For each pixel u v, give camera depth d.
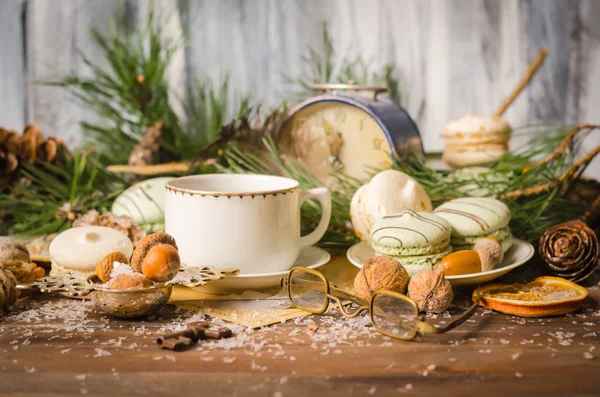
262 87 0.95
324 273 0.64
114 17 0.94
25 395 0.46
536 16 0.93
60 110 0.97
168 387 0.47
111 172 0.84
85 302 0.59
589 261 0.61
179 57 0.94
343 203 0.69
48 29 0.95
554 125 0.95
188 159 0.86
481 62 0.93
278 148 0.75
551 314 0.55
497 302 0.56
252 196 0.57
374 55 0.94
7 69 0.96
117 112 0.92
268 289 0.60
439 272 0.56
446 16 0.92
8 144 0.78
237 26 0.94
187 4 0.93
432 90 0.94
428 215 0.60
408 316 0.55
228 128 0.73
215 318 0.55
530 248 0.64
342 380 0.48
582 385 0.47
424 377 0.48
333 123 0.74
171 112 0.90
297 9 0.93
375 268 0.56
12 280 0.56
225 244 0.57
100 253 0.58
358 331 0.54
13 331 0.54
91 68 0.96
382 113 0.72
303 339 0.52
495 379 0.48
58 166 0.81
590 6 0.92
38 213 0.78
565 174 0.72
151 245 0.55
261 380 0.48
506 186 0.72
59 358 0.50
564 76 0.94
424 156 0.75
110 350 0.51
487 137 0.79
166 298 0.55
